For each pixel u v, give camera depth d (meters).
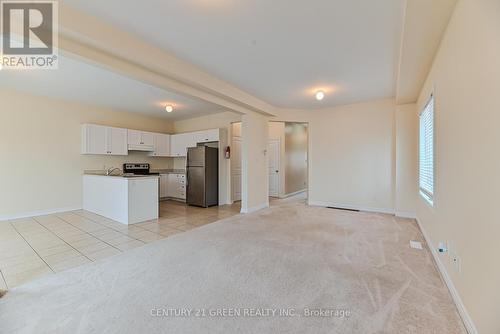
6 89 4.19
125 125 6.04
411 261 2.48
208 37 2.46
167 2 1.92
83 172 5.27
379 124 4.91
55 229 3.70
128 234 3.45
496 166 1.22
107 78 3.60
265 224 3.99
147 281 2.07
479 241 1.40
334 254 2.67
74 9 2.00
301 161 8.84
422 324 1.53
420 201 3.73
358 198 5.20
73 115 5.09
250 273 2.22
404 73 2.99
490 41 1.29
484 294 1.32
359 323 1.54
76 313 1.63
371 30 2.31
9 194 4.31
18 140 4.39
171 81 3.08
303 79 3.66
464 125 1.67
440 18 1.94
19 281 2.07
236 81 3.77
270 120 5.61
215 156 5.98
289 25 2.24
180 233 3.50
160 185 6.70
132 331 1.46
